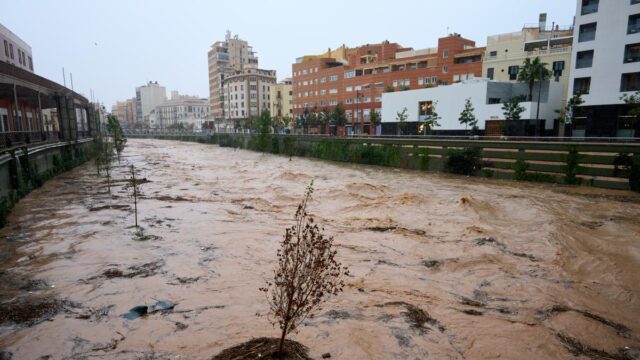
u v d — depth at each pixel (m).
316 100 83.81
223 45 133.88
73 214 13.86
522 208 14.89
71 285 7.35
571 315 6.15
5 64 20.67
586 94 39.19
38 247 9.91
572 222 12.81
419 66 66.44
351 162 34.97
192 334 5.36
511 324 5.85
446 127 47.78
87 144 40.25
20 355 4.92
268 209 14.87
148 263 8.61
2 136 19.42
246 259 8.91
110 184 21.97
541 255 9.35
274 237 10.82
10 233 11.38
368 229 11.84
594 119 38.91
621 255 9.48
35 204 15.91
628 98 34.91
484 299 6.92
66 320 5.89
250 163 36.00
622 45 36.62
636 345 5.41
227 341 5.12
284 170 29.47
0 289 7.21
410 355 4.89
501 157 24.38
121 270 8.16
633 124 36.41
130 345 5.11
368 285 7.43
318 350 4.86
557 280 7.84
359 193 18.30
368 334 5.37
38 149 22.02
